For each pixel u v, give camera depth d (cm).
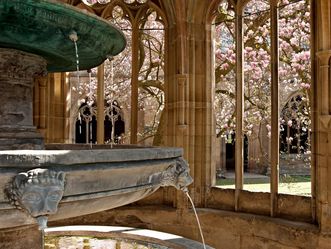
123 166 219
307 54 1064
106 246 465
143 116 1659
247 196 676
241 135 690
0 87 274
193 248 429
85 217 701
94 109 1658
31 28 237
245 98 1139
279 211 636
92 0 974
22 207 189
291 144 1886
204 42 721
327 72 538
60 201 200
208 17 723
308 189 1267
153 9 751
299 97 1639
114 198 232
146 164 237
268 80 1173
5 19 227
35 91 720
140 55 931
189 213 693
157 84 971
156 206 723
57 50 272
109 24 260
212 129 727
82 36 257
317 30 573
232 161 2273
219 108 1288
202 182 720
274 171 639
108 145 394
